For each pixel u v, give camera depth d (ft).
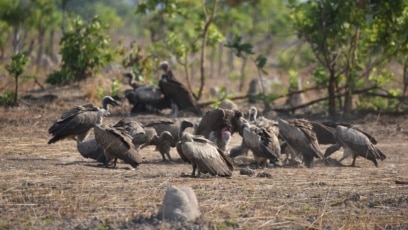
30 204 56.85
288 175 71.00
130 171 71.36
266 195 61.41
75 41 130.11
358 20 114.62
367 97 123.13
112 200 58.39
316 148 76.74
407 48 115.96
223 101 117.39
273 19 210.79
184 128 79.20
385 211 57.41
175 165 76.54
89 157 75.25
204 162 66.49
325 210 57.11
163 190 62.18
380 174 72.84
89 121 80.89
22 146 85.97
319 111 123.95
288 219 54.29
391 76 122.52
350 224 52.95
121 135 71.41
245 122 78.54
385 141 97.96
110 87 128.57
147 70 137.59
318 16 117.08
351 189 64.64
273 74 199.52
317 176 70.59
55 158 78.95
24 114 108.37
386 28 116.16
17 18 182.19
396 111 116.47
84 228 50.75
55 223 51.93
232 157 80.07
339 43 117.19
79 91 125.80
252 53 121.90
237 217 54.29
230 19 183.93
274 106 130.00
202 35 132.98
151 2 131.95
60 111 112.16
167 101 113.60
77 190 61.67
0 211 55.01
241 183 65.82
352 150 78.38
